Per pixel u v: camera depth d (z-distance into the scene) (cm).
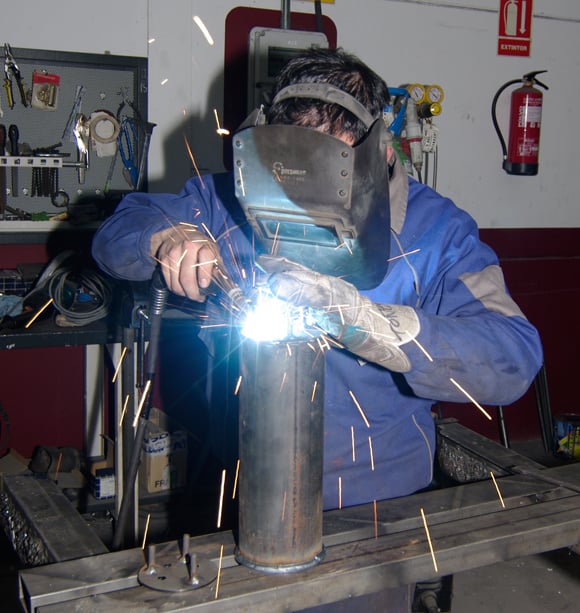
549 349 391
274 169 92
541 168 382
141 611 82
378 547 96
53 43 287
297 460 88
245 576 89
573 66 377
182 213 143
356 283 105
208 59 308
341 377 131
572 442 364
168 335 327
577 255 394
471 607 249
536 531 102
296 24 320
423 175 353
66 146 296
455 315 117
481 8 351
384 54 339
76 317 247
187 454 302
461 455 150
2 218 287
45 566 91
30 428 317
